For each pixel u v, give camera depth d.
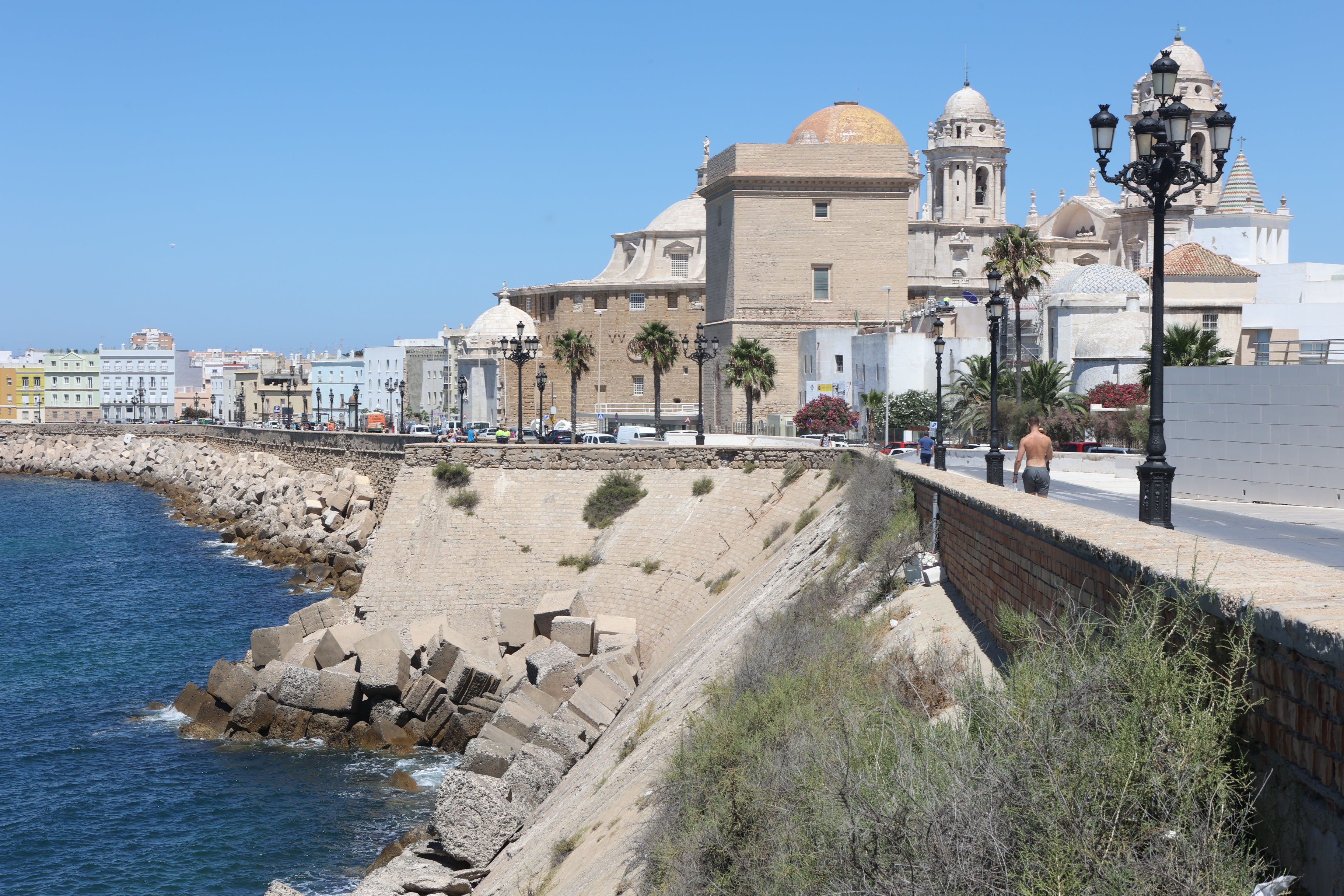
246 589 70.81
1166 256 97.25
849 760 10.31
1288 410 32.00
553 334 160.88
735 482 56.56
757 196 113.56
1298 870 6.45
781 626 25.47
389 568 57.06
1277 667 6.82
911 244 148.50
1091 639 9.05
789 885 10.33
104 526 105.06
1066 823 7.23
